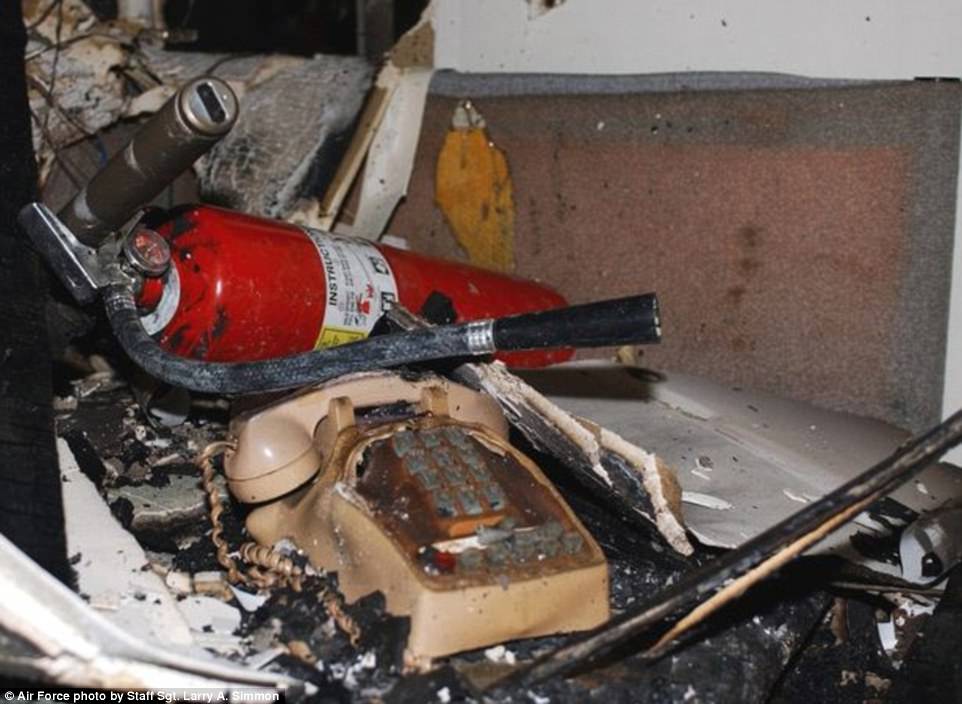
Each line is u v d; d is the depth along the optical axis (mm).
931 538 1247
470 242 2070
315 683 940
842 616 1301
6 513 1041
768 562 967
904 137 1562
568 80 1886
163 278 1364
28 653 769
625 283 1876
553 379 1738
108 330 1552
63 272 1279
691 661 1036
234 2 2498
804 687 1272
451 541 980
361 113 2000
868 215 1611
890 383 1632
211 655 949
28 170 1416
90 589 1002
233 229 1415
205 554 1176
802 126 1646
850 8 1621
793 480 1408
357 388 1137
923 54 1570
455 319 1631
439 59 2123
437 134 2066
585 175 1889
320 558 1038
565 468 1255
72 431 1450
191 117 1179
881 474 931
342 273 1501
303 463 1088
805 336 1698
